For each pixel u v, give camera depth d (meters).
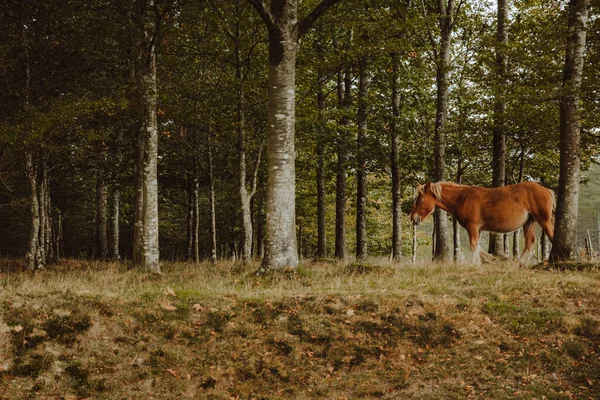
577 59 11.73
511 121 15.74
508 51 13.46
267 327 8.44
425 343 8.13
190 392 7.16
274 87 11.23
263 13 10.99
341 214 20.55
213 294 9.34
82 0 15.80
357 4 15.50
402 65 17.81
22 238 35.47
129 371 7.41
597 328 8.05
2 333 7.59
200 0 14.24
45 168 17.25
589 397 6.55
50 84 16.50
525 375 7.24
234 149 22.56
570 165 11.70
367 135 19.55
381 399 6.92
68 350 7.60
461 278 10.55
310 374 7.56
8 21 15.90
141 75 13.83
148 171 13.51
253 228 28.06
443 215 16.09
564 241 11.68
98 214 23.41
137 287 10.27
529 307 8.79
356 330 8.41
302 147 20.25
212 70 18.05
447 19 16.52
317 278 10.68
